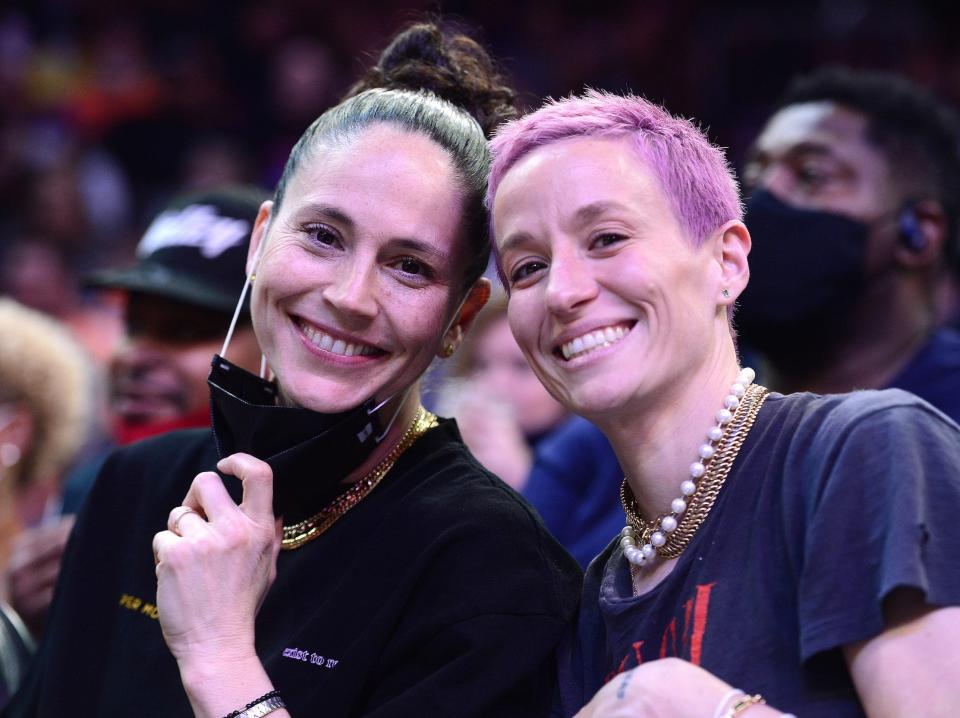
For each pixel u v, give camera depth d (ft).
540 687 5.99
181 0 28.02
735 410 5.67
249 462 6.04
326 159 6.26
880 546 4.85
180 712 6.23
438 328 6.31
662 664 5.02
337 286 6.12
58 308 19.89
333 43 27.43
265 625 6.29
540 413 12.28
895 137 9.27
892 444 5.03
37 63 26.99
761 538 5.31
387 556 6.18
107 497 7.22
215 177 23.93
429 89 6.61
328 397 6.16
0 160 23.70
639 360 5.49
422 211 6.14
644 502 5.84
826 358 9.36
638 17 25.95
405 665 5.97
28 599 8.55
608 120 5.69
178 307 9.43
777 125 9.54
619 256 5.49
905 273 9.27
